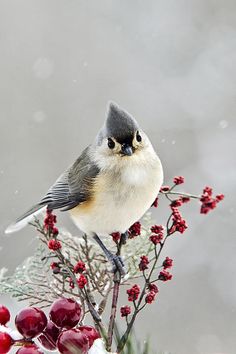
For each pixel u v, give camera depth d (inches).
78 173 227.8
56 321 135.3
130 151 214.8
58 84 618.5
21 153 577.6
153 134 594.6
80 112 608.1
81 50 636.7
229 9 638.5
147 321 454.9
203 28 641.0
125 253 163.3
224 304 474.0
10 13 642.8
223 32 634.8
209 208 171.6
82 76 626.8
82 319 139.3
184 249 501.4
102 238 228.5
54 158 581.3
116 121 219.5
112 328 133.8
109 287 147.3
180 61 634.2
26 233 459.5
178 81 623.2
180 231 147.9
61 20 647.8
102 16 653.9
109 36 645.3
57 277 154.1
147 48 642.2
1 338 133.3
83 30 645.3
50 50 631.2
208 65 624.7
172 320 460.8
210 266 493.7
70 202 226.4
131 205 213.5
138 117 608.4
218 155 565.6
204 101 608.1
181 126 596.1
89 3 655.8
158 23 648.4
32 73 618.8
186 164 570.9
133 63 637.9
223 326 462.0
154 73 631.2
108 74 629.0
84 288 139.5
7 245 458.3
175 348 442.3
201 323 463.2
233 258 495.8
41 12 647.1
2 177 559.8
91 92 619.8
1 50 623.2
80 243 158.7
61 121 600.4
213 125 591.2
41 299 146.0
